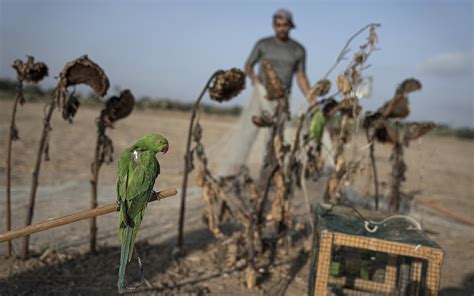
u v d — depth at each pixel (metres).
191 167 5.39
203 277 5.06
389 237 3.59
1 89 36.94
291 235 6.60
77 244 5.72
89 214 3.00
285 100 5.09
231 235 6.41
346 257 4.25
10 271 4.77
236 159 7.41
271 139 5.31
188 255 5.61
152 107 41.47
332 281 4.16
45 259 5.13
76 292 4.49
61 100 4.58
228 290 4.80
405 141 5.96
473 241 6.75
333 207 4.55
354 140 5.35
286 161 5.60
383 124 5.61
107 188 9.07
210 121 33.38
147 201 3.20
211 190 5.38
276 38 6.86
